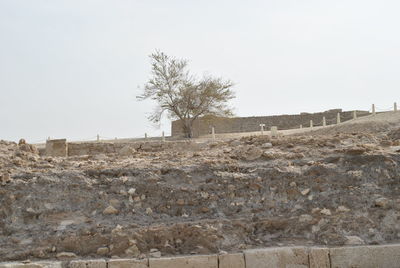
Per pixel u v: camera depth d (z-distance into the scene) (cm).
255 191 808
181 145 1486
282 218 763
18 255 701
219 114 3481
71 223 759
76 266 667
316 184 810
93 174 845
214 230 728
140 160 966
